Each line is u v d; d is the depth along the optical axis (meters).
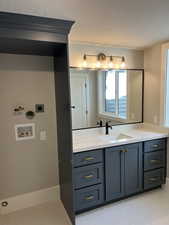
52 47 1.90
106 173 2.24
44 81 2.30
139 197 2.48
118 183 2.33
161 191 2.63
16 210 2.28
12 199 2.26
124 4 1.44
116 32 2.13
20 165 2.27
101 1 1.37
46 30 1.69
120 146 2.29
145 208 2.24
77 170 2.06
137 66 2.94
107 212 2.18
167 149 2.64
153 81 2.81
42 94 2.30
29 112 2.25
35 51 2.04
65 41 1.77
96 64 2.62
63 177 2.26
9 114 2.16
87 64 2.56
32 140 2.31
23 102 2.21
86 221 2.03
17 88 2.17
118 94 2.84
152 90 2.85
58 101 2.24
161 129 2.73
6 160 2.20
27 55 2.18
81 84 2.57
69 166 1.96
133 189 2.45
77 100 2.57
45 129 2.36
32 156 2.33
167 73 2.61
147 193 2.58
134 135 2.56
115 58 2.75
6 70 2.10
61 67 2.00
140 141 2.41
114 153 2.27
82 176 2.09
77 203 2.10
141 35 2.26
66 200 2.19
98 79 2.67
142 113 3.04
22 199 2.31
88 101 2.64
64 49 1.85
